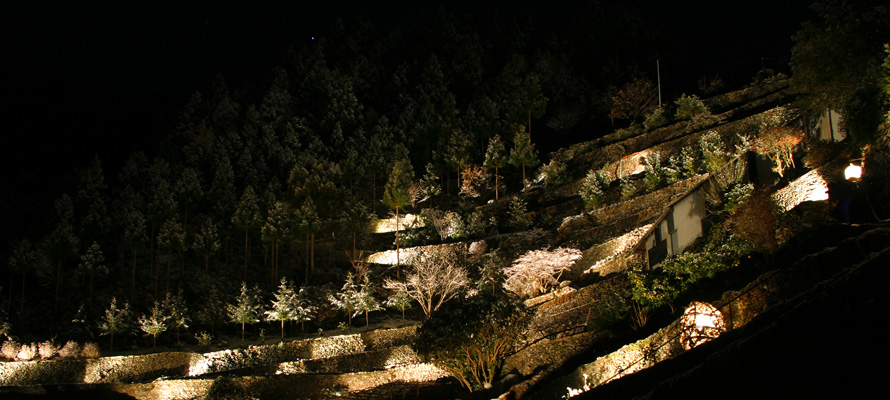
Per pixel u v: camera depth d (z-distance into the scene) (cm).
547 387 2297
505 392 2570
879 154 2133
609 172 5706
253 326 4566
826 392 994
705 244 2705
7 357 3969
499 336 2703
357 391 3356
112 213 6031
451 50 10931
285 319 4353
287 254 5847
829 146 2584
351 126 8556
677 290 2431
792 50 2723
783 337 1174
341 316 4622
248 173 7175
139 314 4719
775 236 2123
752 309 1761
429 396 3031
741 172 3183
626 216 4388
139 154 7556
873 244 1633
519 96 7775
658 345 1942
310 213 5494
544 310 3325
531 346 2856
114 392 3547
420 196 6881
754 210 2152
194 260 5666
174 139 8462
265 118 8706
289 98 9288
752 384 1122
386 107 9425
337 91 8994
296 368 3688
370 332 4041
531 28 11212
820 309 1216
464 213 5972
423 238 5612
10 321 4500
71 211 6022
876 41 2402
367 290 4366
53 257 4966
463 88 9631
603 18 9806
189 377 3659
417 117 8556
